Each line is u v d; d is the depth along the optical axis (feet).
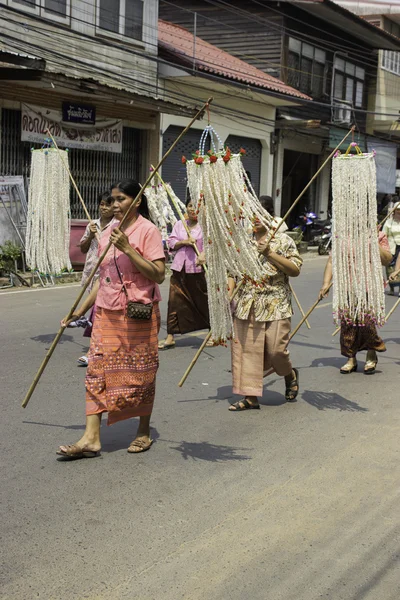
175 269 27.63
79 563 11.59
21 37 48.24
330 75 86.33
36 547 12.07
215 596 10.78
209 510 13.70
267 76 74.79
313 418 19.65
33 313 34.37
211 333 16.67
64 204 25.61
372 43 92.17
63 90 49.03
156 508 13.70
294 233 74.23
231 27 79.41
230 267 15.85
